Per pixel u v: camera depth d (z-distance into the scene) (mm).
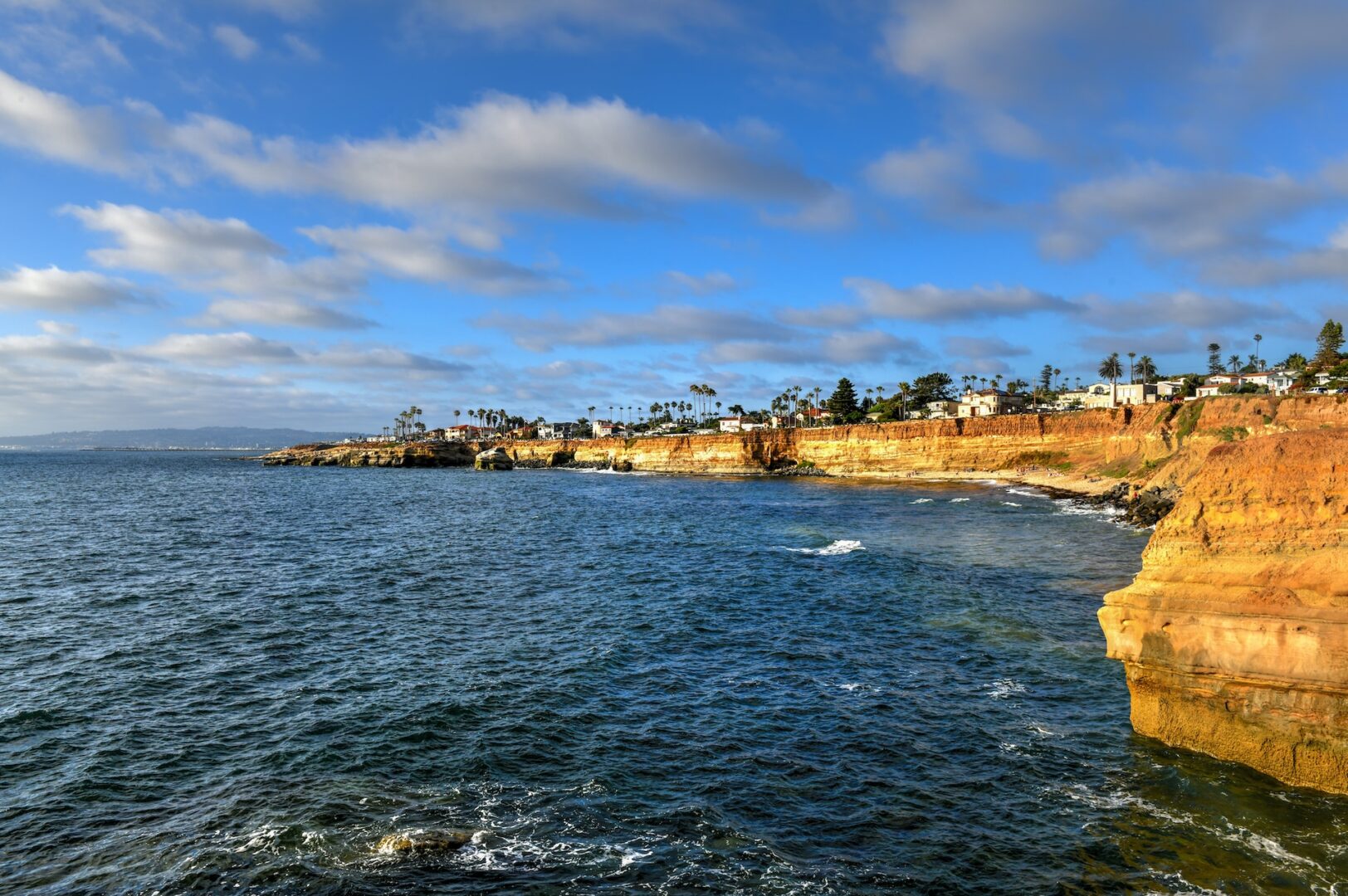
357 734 18078
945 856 13078
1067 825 13922
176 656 24016
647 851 13234
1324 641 13891
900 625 28266
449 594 34000
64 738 17719
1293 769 14594
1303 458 15023
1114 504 74562
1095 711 19141
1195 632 15547
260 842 13367
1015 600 32031
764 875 12531
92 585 35094
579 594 34156
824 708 19969
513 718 19172
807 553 46438
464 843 13406
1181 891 11867
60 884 12164
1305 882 11898
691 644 26000
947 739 17828
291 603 31703
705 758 17000
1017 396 179875
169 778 15836
